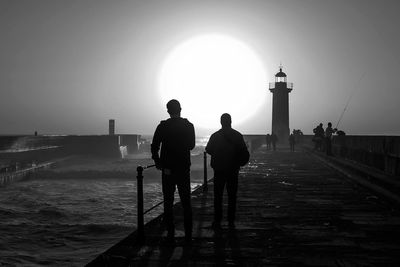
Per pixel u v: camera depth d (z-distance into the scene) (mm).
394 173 11383
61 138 43344
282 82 54500
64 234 12531
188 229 5789
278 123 54688
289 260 5051
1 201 19422
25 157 34062
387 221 7359
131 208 18172
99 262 4918
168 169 5617
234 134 6875
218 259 5082
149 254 5281
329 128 22641
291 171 17500
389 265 4832
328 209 8609
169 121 5672
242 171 17562
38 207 17953
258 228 6805
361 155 16219
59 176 31062
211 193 11008
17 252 10430
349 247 5641
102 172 31828
